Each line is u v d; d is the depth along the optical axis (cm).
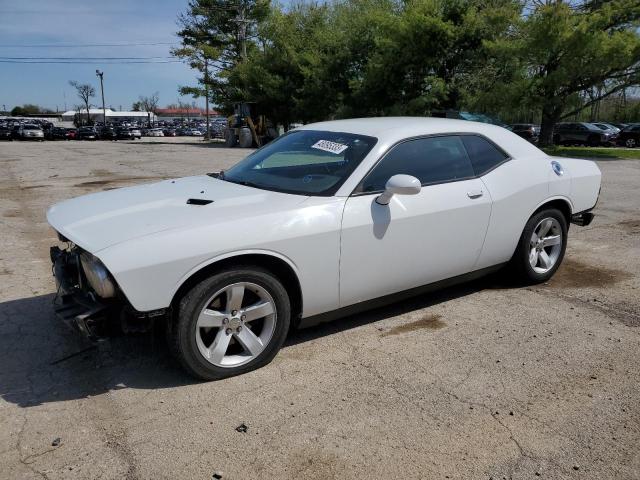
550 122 2728
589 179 520
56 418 288
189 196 366
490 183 437
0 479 240
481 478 246
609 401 310
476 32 2538
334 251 349
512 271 492
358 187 365
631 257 605
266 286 329
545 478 247
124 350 365
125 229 309
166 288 295
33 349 367
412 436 276
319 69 3216
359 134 404
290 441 270
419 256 394
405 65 2719
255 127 3281
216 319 318
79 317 300
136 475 245
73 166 1700
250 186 388
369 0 3225
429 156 410
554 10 2233
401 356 362
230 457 258
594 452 265
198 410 296
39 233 712
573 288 498
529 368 347
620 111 4878
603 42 2195
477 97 2539
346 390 318
